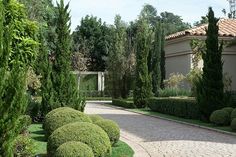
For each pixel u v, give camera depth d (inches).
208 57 757.9
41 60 713.0
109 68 1398.9
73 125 362.9
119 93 1362.0
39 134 546.3
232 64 1130.0
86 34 2151.8
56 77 681.6
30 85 754.8
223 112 675.4
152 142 520.1
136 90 1104.2
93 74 1791.3
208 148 470.9
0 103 217.0
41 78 696.4
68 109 480.7
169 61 1239.5
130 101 1156.5
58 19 692.7
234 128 601.6
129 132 618.8
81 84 1774.1
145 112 981.2
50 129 462.0
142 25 1240.2
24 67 263.0
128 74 1369.3
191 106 801.6
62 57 684.7
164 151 455.5
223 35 1104.2
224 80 1008.2
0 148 217.5
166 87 1132.5
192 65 1100.5
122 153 429.4
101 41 2126.0
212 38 762.2
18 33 435.2
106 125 455.5
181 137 562.9
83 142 349.1
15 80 222.5
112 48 1419.8
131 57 1384.1
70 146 315.0
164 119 829.8
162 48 1197.7
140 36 1117.7
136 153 441.4
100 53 2126.0
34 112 684.7
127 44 1448.1
